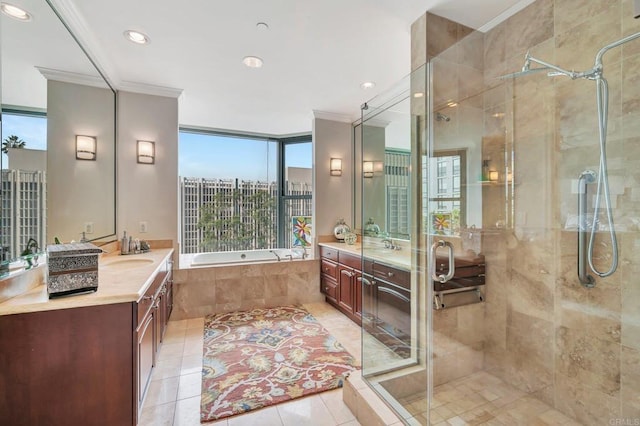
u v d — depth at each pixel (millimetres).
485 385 1963
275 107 3715
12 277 1367
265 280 3684
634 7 1339
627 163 1383
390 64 2633
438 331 1961
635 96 1346
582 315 1586
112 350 1409
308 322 3203
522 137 1853
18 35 1565
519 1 1785
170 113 3191
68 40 2012
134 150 3070
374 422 1588
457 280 2021
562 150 1651
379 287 2443
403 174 2441
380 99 2855
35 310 1290
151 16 1956
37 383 1303
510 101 1913
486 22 1998
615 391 1452
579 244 1587
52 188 1928
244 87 3119
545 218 1751
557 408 1701
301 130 4641
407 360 2051
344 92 3270
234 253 4277
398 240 2506
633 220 1373
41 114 1809
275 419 1714
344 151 4172
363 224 3033
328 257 3764
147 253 2828
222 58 2520
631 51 1356
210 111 3807
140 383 1577
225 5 1850
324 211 4062
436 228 1985
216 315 3395
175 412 1751
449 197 2010
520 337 1897
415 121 2047
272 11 1907
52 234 1930
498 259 2029
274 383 2055
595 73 1490
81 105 2322
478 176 2066
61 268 1373
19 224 1534
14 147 1511
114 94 2924
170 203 3213
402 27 2076
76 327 1353
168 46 2328
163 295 2504
